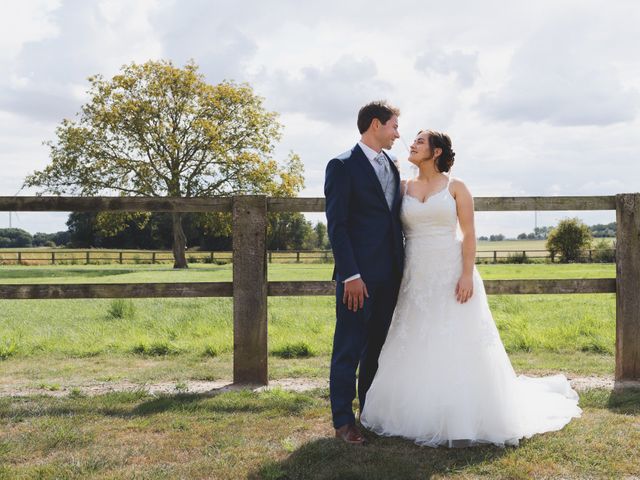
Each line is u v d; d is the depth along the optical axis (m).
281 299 13.20
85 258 43.88
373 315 3.58
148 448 3.19
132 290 4.62
